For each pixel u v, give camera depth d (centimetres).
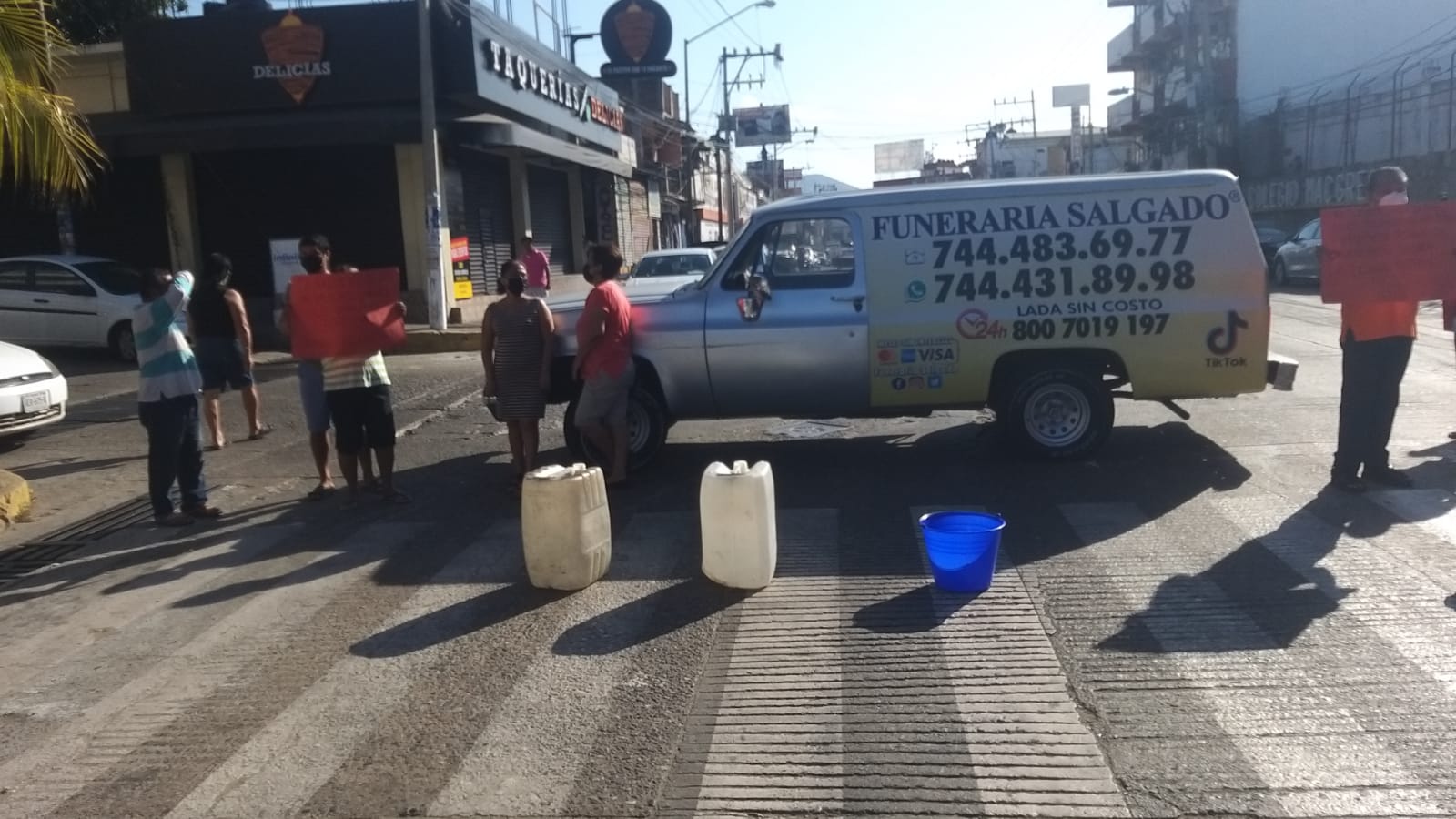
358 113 1964
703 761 436
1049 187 848
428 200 1848
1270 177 4247
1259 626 540
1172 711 460
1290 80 4459
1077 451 870
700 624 575
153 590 663
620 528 747
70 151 866
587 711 483
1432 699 461
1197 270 839
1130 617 559
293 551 728
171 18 1947
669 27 3884
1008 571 634
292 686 520
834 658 526
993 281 847
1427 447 872
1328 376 1216
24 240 2088
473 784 425
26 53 825
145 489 915
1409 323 735
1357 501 735
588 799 412
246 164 2023
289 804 417
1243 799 394
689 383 873
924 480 847
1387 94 3569
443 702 497
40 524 818
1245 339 840
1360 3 4297
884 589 614
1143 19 5609
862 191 870
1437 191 3144
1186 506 744
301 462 995
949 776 417
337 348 802
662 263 1845
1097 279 841
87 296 1673
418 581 658
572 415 890
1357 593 576
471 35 1928
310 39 1916
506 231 2442
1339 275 730
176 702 509
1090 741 438
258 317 2034
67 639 592
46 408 1075
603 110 2934
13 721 497
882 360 855
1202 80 4131
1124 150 6438
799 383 866
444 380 1453
